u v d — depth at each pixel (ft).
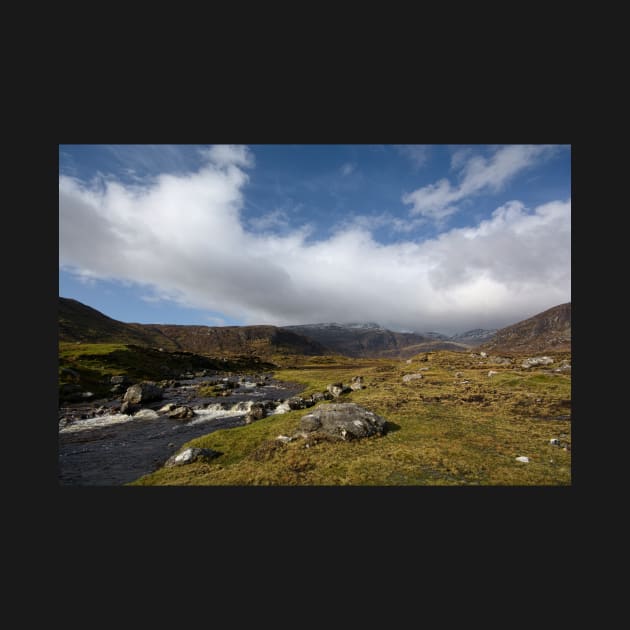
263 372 605.73
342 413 97.71
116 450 113.50
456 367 321.11
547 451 83.30
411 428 102.17
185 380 373.81
